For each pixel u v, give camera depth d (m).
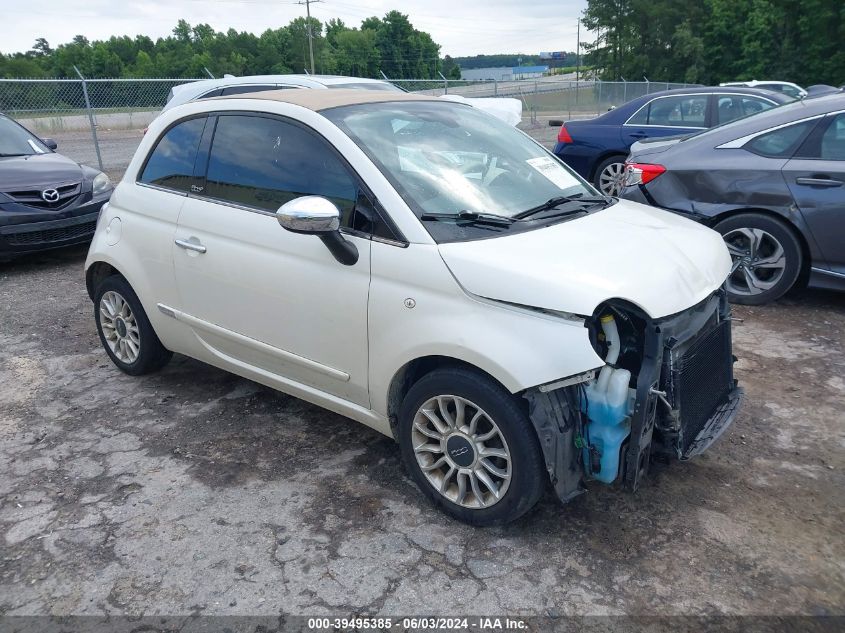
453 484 3.08
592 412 2.71
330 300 3.18
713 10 51.53
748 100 8.95
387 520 3.08
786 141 5.34
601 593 2.63
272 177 3.46
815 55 41.16
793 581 2.67
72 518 3.12
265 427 3.91
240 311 3.60
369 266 3.03
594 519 3.05
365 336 3.09
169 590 2.69
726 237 5.59
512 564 2.79
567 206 3.42
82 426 3.95
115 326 4.53
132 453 3.66
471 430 2.89
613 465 2.73
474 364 2.73
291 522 3.08
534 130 22.73
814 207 5.15
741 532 2.95
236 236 3.55
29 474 3.48
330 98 3.61
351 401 3.34
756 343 4.90
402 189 3.06
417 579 2.72
